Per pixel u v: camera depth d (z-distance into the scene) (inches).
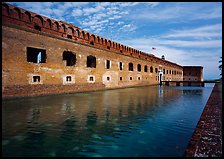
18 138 212.5
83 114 336.5
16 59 508.7
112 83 946.1
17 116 316.2
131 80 1139.9
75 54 714.2
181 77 2321.6
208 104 371.2
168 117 317.7
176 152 177.2
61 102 474.3
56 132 235.0
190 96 661.9
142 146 192.2
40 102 470.0
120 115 330.6
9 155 169.3
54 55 626.8
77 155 171.6
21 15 529.7
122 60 1036.5
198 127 216.2
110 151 180.5
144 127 258.4
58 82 641.6
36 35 565.6
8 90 488.1
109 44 927.0
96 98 567.2
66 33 681.6
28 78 542.6
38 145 193.6
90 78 791.7
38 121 285.7
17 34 511.5
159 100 537.3
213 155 148.1
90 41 802.2
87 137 217.9
